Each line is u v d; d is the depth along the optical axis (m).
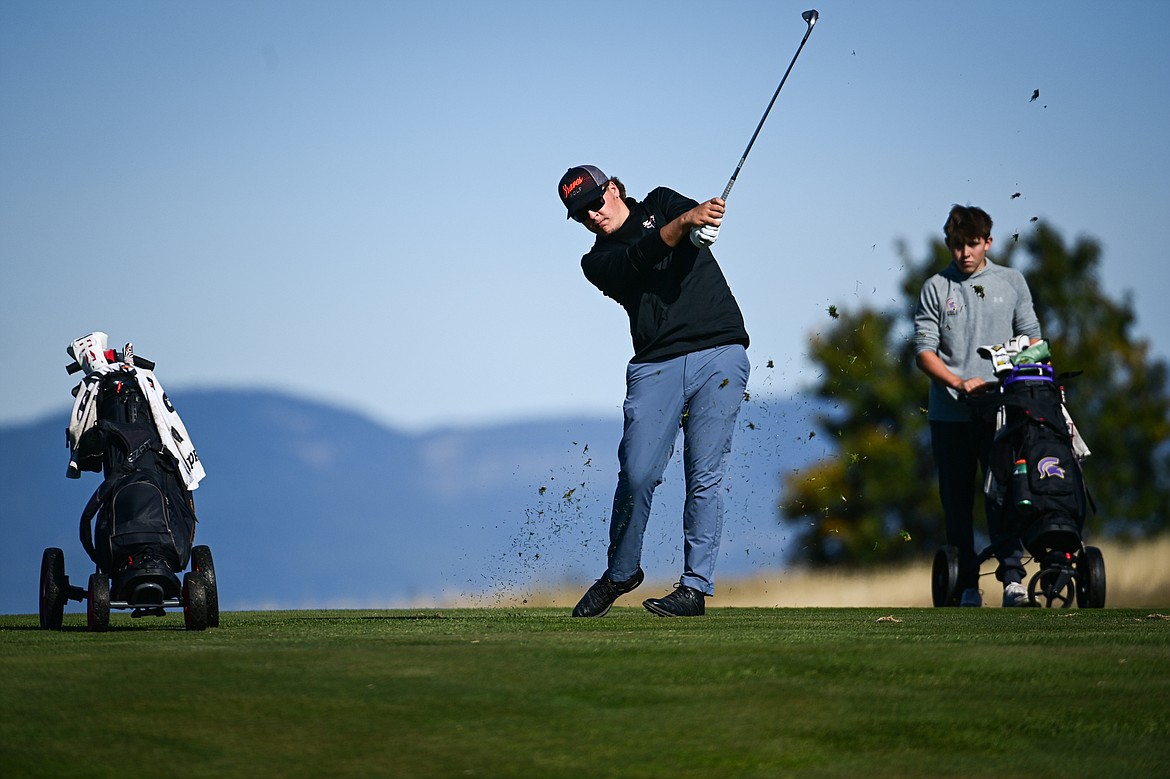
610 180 21.14
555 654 12.45
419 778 8.27
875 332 66.62
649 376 20.45
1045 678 11.20
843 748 8.96
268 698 10.41
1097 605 25.39
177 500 19.83
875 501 69.00
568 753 8.85
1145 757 8.72
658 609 20.25
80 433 20.56
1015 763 8.59
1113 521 74.88
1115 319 78.56
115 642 15.24
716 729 9.48
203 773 8.36
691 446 20.53
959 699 10.39
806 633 15.18
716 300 20.55
